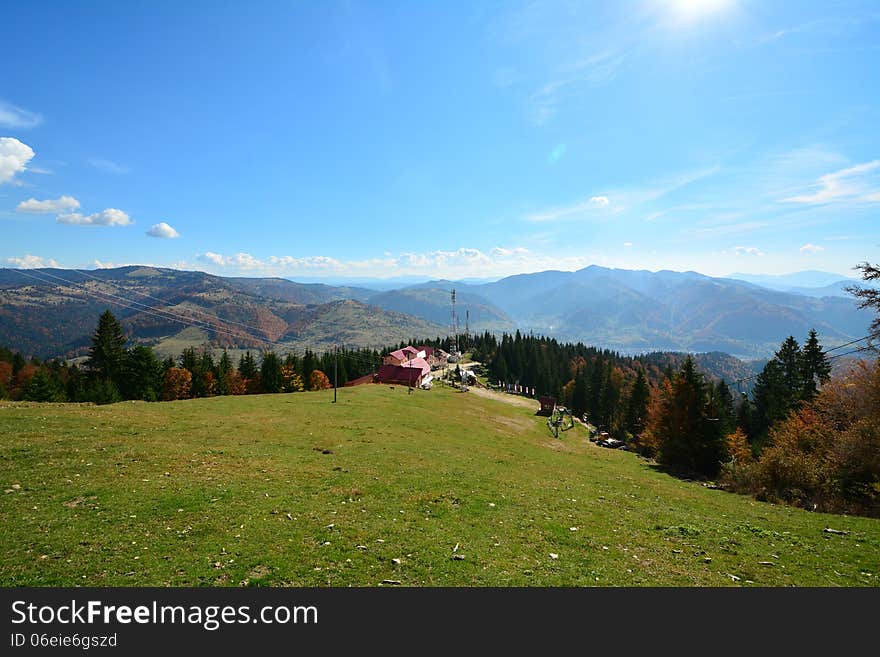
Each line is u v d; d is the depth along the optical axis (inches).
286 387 4111.7
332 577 439.8
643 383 3560.5
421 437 1423.5
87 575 414.0
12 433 899.4
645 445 2492.6
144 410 1364.4
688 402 1902.1
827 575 509.7
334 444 1150.3
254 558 463.5
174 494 642.2
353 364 4911.4
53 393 2979.8
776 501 1007.0
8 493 596.1
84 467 731.4
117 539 486.6
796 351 2817.4
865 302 1059.3
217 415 1408.7
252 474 789.2
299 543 508.1
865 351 1072.8
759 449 2331.4
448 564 482.0
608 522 695.1
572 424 2903.5
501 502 756.0
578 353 7544.3
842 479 1045.8
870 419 1115.9
